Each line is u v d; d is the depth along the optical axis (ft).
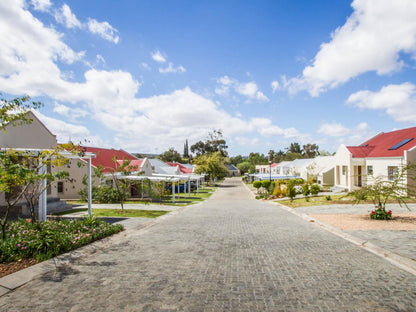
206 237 24.85
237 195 107.65
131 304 11.81
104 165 77.82
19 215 38.73
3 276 15.26
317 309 11.21
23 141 45.68
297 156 291.17
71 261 17.92
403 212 37.32
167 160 274.57
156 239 24.26
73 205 56.70
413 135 65.87
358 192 34.14
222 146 276.21
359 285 13.57
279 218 37.17
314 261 17.42
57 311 11.31
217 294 12.71
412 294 12.50
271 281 14.21
